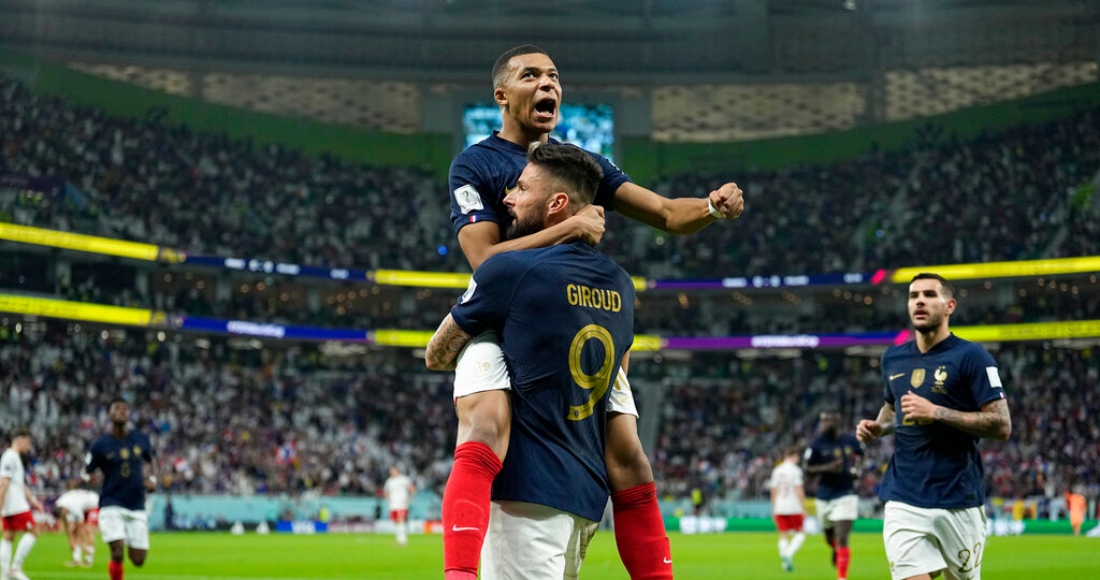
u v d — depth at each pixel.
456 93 61.00
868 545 29.06
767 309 58.94
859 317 57.91
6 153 50.12
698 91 63.25
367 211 59.50
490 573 4.66
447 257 57.94
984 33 60.50
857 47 62.28
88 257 48.94
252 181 57.78
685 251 59.03
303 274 53.00
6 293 43.97
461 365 4.76
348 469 47.91
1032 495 45.81
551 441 4.66
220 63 59.09
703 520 43.06
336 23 60.59
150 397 47.69
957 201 58.53
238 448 46.97
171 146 56.44
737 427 53.78
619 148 60.75
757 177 62.66
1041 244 54.75
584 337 4.70
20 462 16.75
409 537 36.84
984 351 8.18
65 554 24.09
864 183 61.16
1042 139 59.56
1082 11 58.91
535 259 4.70
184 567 20.50
